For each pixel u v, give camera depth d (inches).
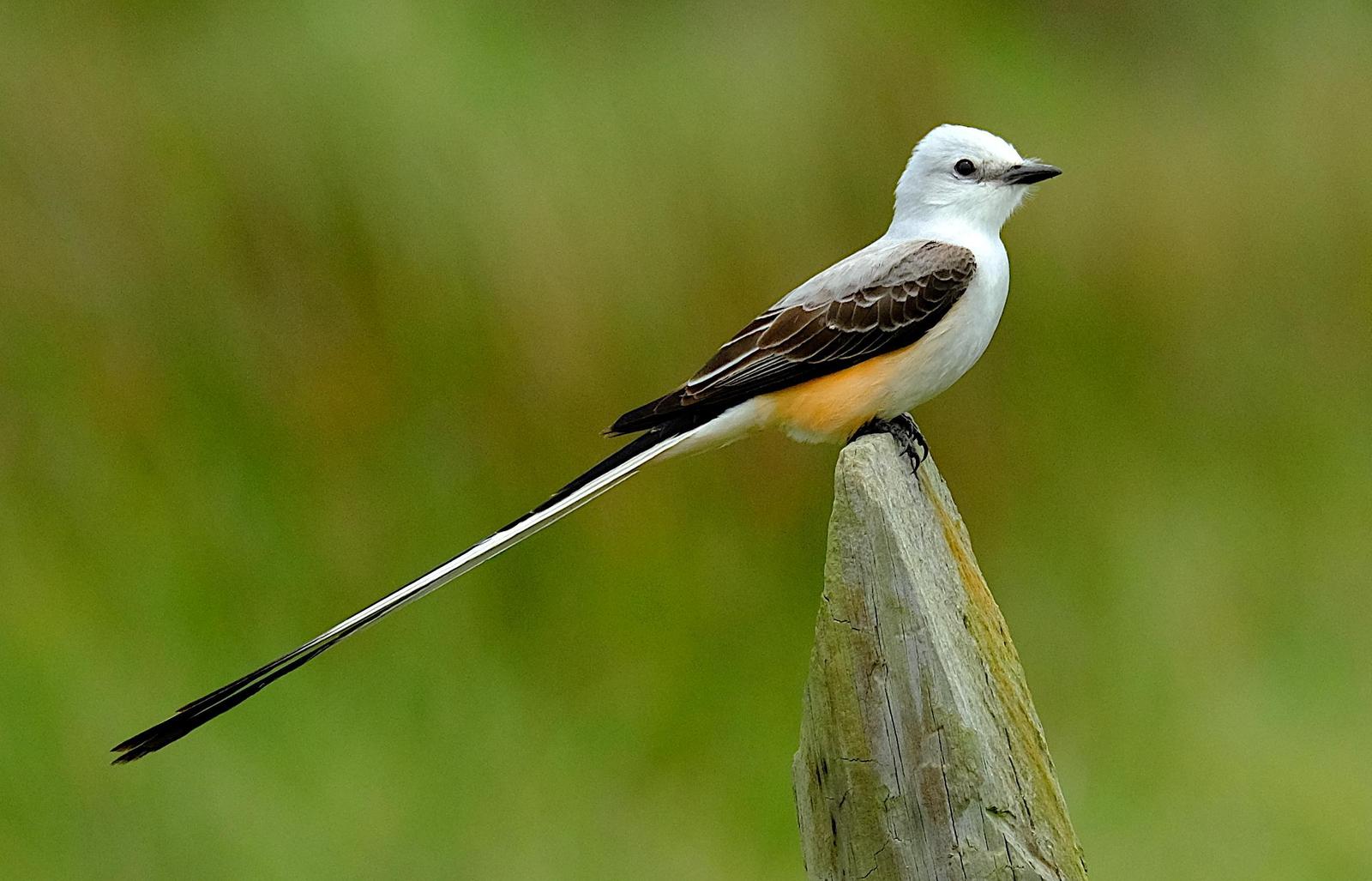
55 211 437.4
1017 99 550.9
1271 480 488.1
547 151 461.4
